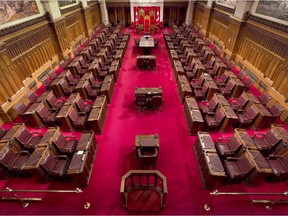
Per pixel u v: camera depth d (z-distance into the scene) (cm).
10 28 928
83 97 995
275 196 584
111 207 558
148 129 836
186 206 559
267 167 561
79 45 1617
